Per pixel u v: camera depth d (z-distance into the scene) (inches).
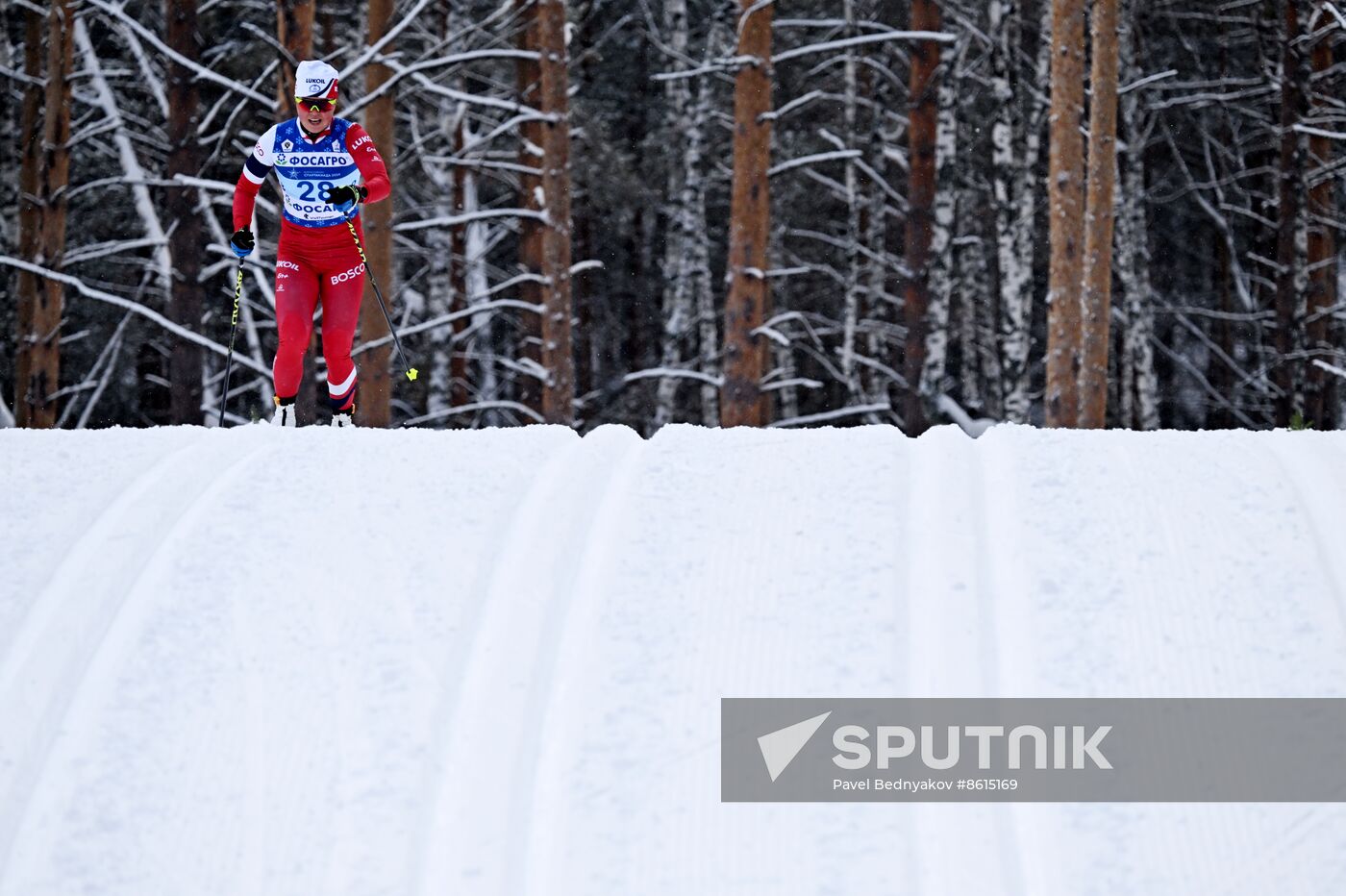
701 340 2947.8
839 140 2662.4
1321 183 2704.2
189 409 2101.4
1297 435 642.8
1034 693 450.0
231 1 2158.0
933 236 2463.1
